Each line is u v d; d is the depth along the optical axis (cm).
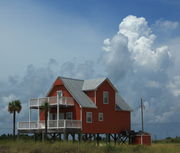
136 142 6956
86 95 6581
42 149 4703
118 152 4766
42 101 6247
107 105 6700
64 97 6169
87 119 6278
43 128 6131
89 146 4944
